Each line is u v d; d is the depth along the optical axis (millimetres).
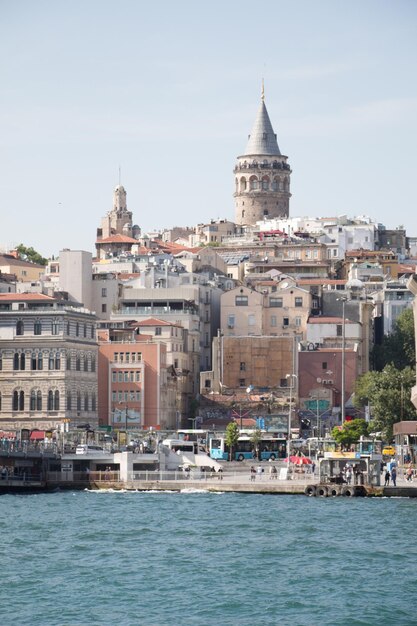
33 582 182000
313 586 179250
